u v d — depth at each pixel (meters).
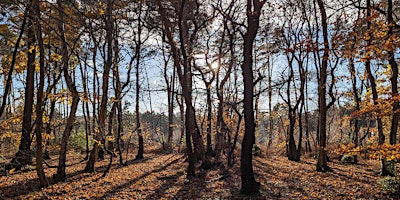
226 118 21.53
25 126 12.77
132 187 11.40
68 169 16.30
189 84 18.22
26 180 12.32
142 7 15.89
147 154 29.38
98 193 10.20
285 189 10.91
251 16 10.30
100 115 15.20
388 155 7.73
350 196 9.77
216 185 11.85
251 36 10.30
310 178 13.46
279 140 37.72
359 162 22.31
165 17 13.71
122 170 16.34
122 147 32.38
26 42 11.76
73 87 11.62
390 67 11.77
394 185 10.39
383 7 11.67
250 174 10.18
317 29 16.81
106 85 15.34
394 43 7.36
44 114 14.10
